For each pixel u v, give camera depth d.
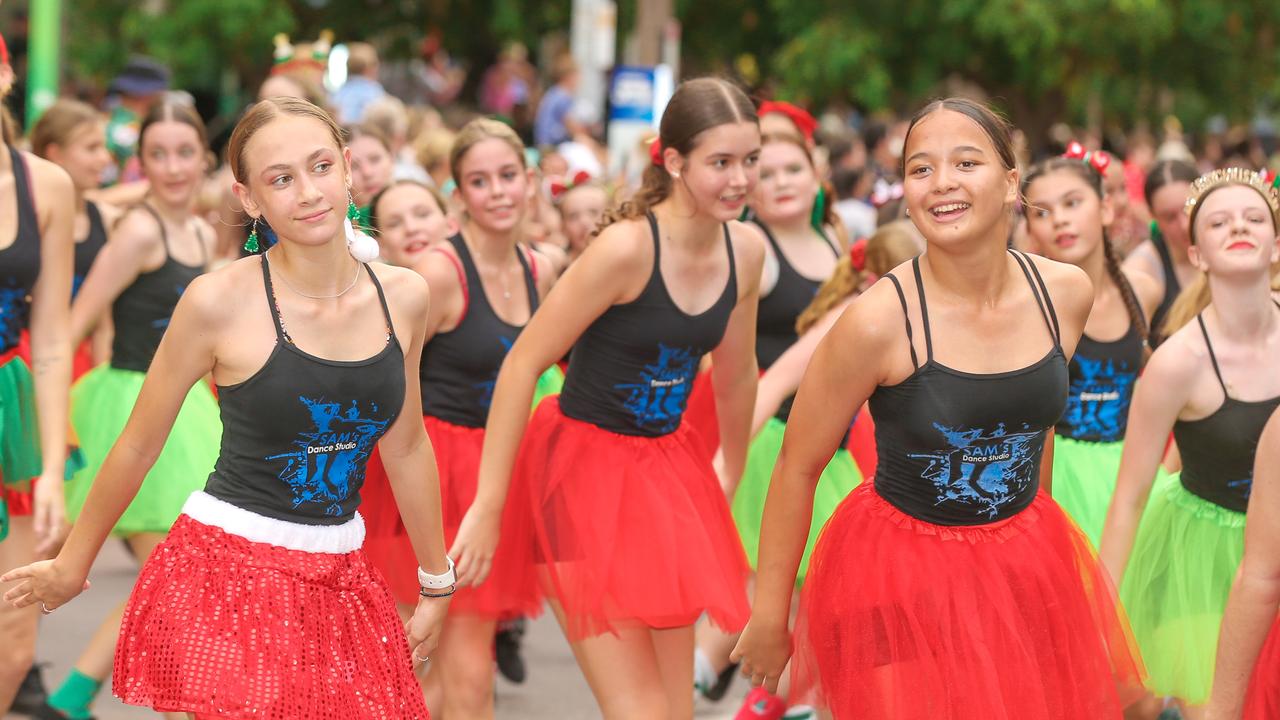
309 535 7.75
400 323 7.93
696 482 10.21
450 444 11.04
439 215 13.27
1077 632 8.32
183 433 11.97
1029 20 36.22
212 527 7.62
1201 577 9.88
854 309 7.90
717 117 9.47
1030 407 8.00
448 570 8.78
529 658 15.16
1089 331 11.75
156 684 7.38
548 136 33.50
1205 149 42.09
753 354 10.68
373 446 8.01
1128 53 39.19
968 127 7.72
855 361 7.88
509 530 10.43
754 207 13.09
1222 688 7.88
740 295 10.26
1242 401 9.62
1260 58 41.03
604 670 9.62
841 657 8.27
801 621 8.59
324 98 16.00
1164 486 10.45
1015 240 15.02
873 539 8.29
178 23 38.97
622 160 25.55
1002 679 8.01
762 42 43.34
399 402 7.93
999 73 40.91
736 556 10.24
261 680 7.34
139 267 12.48
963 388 7.86
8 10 34.91
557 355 9.81
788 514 8.27
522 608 10.55
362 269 7.86
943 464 8.07
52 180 10.32
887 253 11.48
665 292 9.79
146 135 12.56
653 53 28.89
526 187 11.22
